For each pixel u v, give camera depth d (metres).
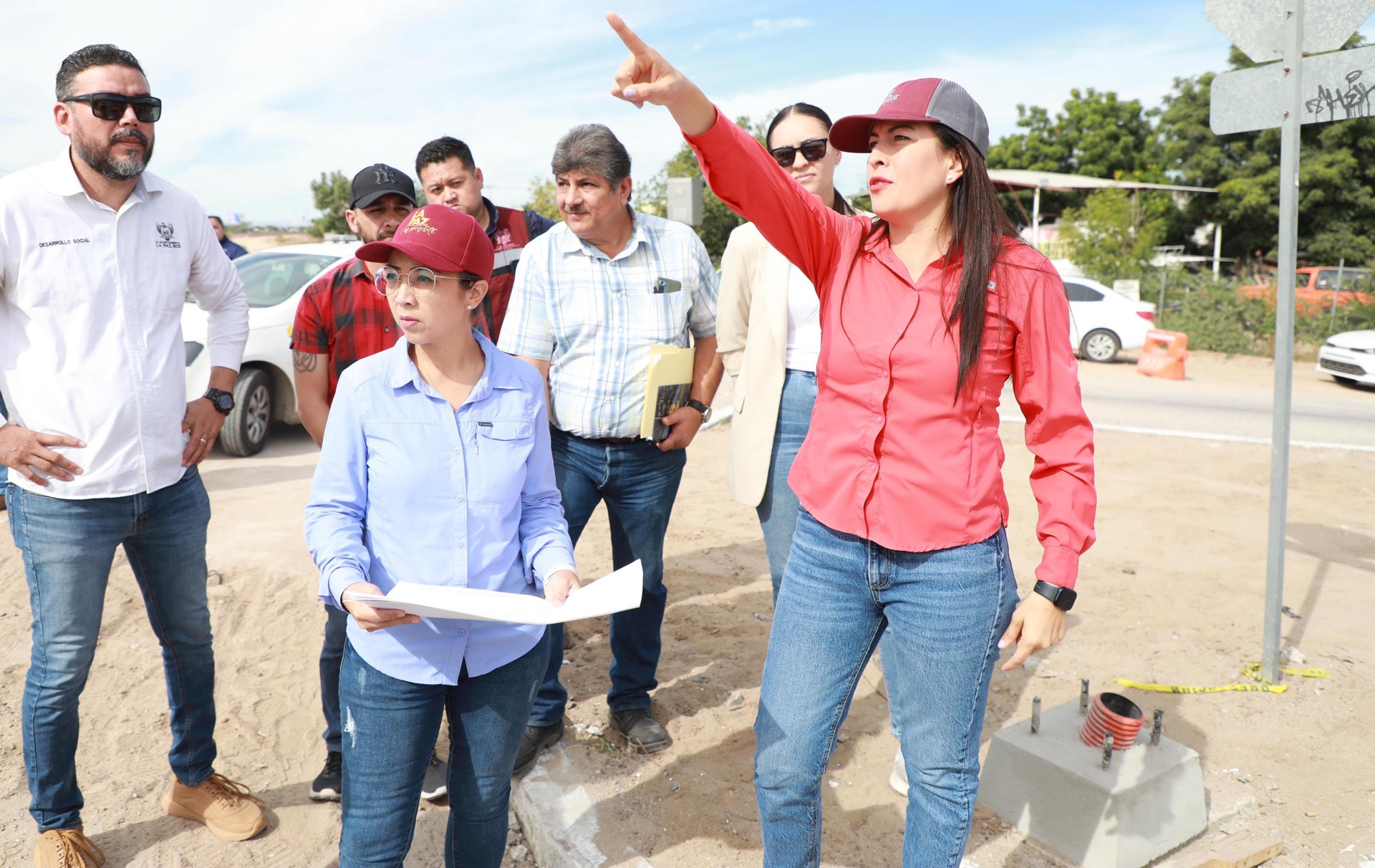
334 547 2.07
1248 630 4.56
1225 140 31.44
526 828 3.13
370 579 2.20
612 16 1.80
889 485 2.03
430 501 2.16
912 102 1.97
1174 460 8.27
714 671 4.12
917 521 2.01
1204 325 18.61
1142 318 16.12
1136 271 21.53
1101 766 2.89
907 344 2.00
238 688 4.05
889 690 3.18
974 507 2.01
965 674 2.03
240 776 3.43
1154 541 6.00
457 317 2.13
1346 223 29.44
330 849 3.06
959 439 2.01
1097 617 4.73
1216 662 4.20
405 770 2.19
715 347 3.74
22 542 2.72
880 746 3.54
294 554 5.48
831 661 2.13
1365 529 6.27
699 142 1.99
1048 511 2.05
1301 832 3.00
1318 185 29.12
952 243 2.00
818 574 2.14
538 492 2.38
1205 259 28.77
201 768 3.12
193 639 3.01
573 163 3.11
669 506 3.53
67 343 2.68
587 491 3.45
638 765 3.35
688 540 5.98
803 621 2.15
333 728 3.25
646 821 3.02
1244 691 3.91
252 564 5.31
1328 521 6.46
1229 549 5.82
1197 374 15.09
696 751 3.45
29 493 2.68
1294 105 3.75
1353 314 17.97
